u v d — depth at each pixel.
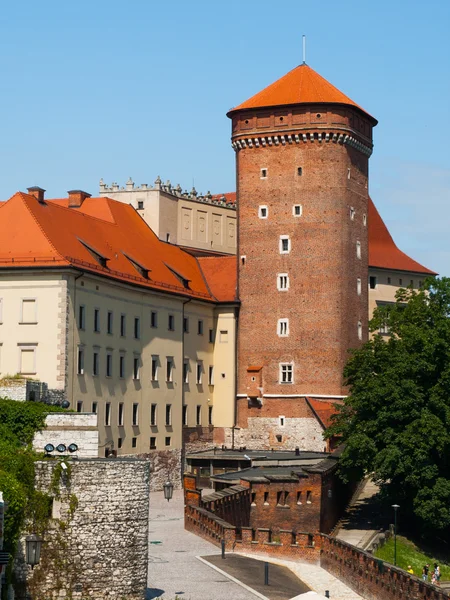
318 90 150.50
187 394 145.50
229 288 154.75
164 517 106.38
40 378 113.94
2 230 118.12
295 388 148.25
